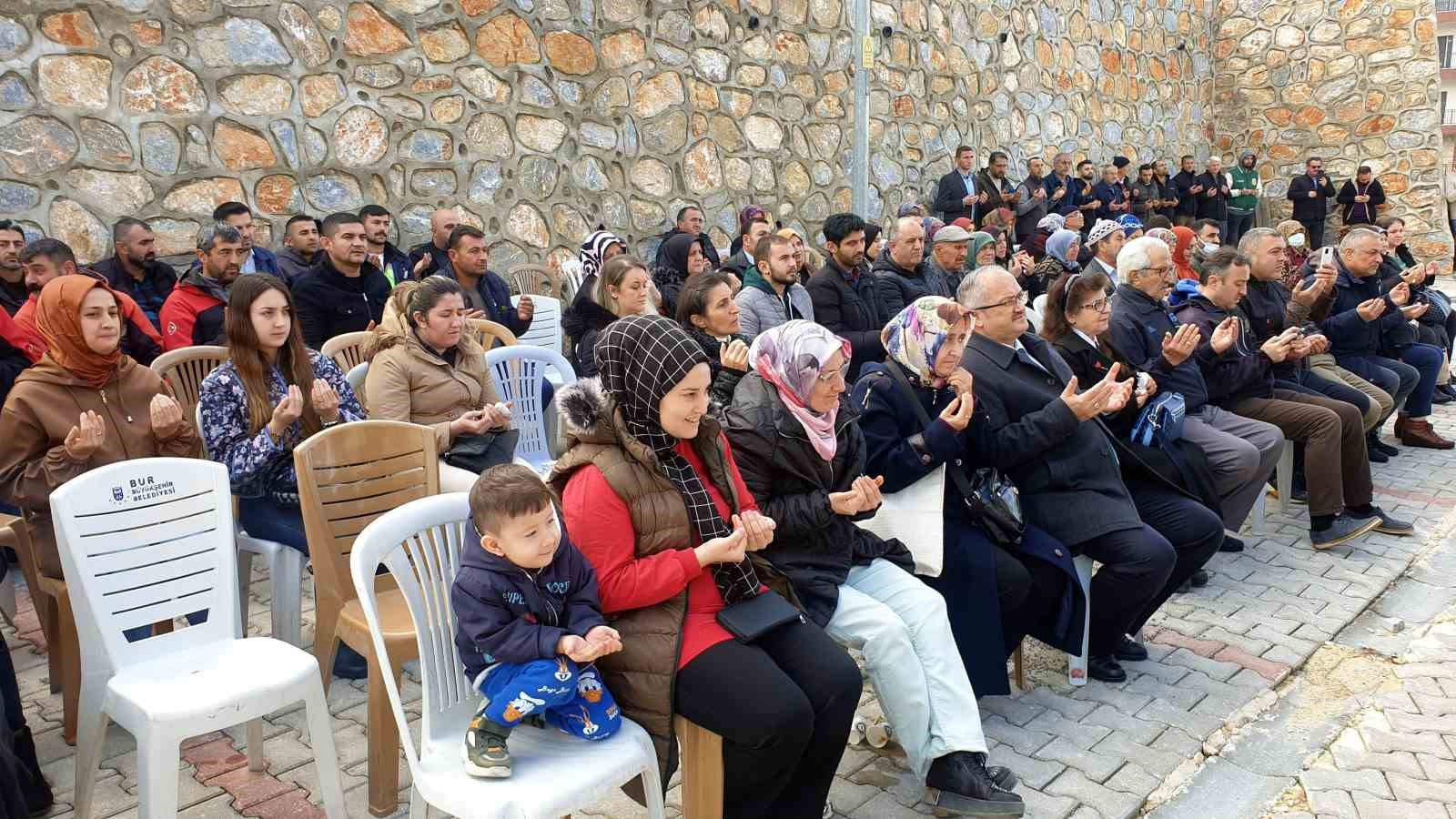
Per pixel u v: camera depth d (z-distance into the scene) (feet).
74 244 16.76
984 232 24.36
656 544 7.30
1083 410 10.07
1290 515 17.51
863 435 9.35
